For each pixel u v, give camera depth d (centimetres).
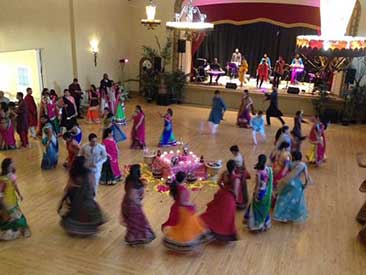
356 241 560
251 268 489
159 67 1468
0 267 470
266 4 1486
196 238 509
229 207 524
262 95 1395
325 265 501
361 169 854
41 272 465
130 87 1612
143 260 496
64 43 1190
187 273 474
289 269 490
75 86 1171
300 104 1362
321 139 853
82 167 529
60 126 1020
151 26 858
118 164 750
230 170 530
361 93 1245
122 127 1130
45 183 715
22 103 903
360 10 1220
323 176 806
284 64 1541
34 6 1049
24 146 922
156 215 612
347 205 675
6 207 520
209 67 1561
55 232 553
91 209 536
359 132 1183
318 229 591
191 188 714
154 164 754
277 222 606
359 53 305
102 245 526
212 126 1085
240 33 1688
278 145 679
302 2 1445
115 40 1450
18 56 1138
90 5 1274
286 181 595
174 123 1188
